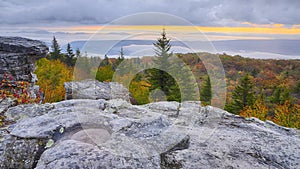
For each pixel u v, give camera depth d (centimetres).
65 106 330
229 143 242
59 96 1028
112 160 182
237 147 235
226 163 205
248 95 1859
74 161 178
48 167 174
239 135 263
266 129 295
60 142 215
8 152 209
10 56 585
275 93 1888
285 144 241
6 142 220
